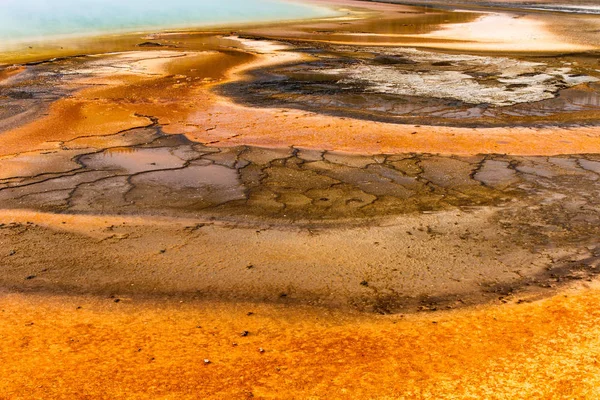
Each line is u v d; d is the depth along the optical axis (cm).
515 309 445
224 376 365
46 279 501
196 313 448
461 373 366
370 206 643
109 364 379
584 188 689
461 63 1633
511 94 1223
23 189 694
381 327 425
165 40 2217
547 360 377
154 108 1095
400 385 355
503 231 583
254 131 935
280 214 625
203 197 670
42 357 388
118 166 771
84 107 1098
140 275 505
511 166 767
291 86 1312
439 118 1028
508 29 2544
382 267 515
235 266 519
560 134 918
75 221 613
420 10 3656
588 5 3884
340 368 373
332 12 3588
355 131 930
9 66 1584
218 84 1341
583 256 531
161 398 344
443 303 459
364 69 1539
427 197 667
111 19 2958
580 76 1418
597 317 429
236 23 2964
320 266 517
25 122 988
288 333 418
